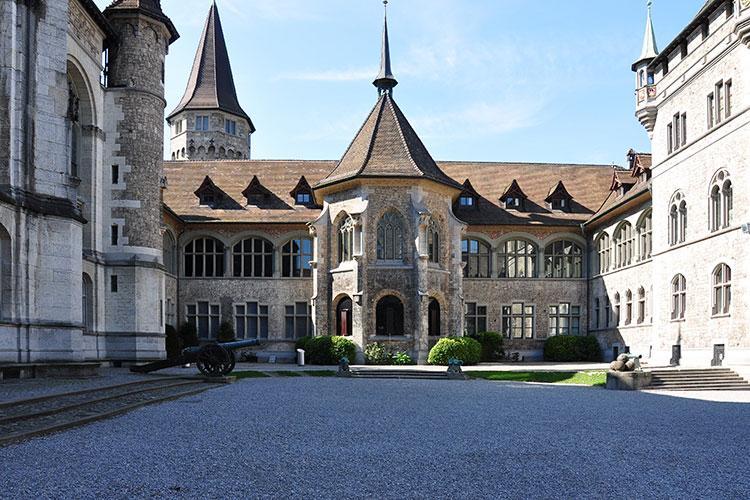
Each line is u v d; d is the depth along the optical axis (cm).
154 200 3319
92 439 1091
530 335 4556
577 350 4372
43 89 2350
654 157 3619
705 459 1065
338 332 3975
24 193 2250
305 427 1305
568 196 4638
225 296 4391
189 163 4806
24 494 748
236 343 2486
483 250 4575
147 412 1455
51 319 2300
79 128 3069
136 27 3306
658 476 933
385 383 2550
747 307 2681
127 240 3216
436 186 3994
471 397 2036
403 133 4097
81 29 2908
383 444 1133
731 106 2873
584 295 4594
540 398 2048
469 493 816
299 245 4444
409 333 3819
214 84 6856
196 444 1078
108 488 787
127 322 3172
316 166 4831
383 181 3875
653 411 1750
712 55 3011
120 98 3259
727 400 2092
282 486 823
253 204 4500
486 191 4747
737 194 2791
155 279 3262
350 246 3947
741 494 844
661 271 3478
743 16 2638
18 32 2298
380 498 782
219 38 7025
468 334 4412
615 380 2545
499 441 1196
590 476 923
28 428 1140
